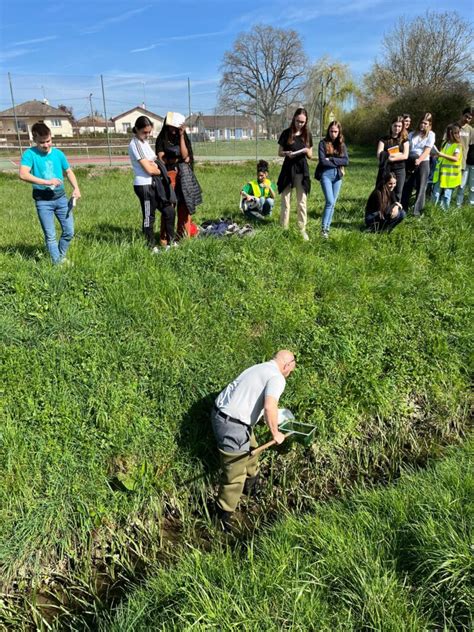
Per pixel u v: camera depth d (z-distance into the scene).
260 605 2.79
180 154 6.82
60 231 7.88
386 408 4.70
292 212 9.64
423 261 6.98
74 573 3.44
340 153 7.33
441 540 3.06
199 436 4.20
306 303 5.70
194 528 3.82
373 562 3.00
